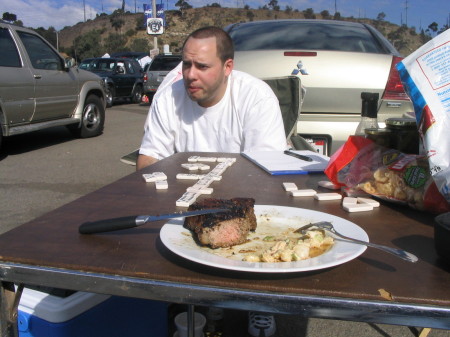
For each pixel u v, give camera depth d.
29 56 7.30
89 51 57.94
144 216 1.10
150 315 1.93
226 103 2.58
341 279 0.89
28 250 1.02
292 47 3.99
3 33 6.88
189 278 0.89
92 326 1.68
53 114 7.95
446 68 1.12
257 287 0.86
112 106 16.25
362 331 2.49
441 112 1.12
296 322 2.56
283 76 3.73
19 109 6.96
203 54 2.33
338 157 1.48
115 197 1.46
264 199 1.45
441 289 0.85
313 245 1.00
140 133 10.09
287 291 0.85
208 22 84.62
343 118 3.85
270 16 90.88
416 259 0.91
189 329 1.23
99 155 7.52
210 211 1.08
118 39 74.75
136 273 0.92
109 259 0.98
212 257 0.92
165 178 1.70
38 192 5.26
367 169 1.43
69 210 1.32
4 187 5.47
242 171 1.86
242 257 0.99
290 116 3.44
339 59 3.80
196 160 2.06
